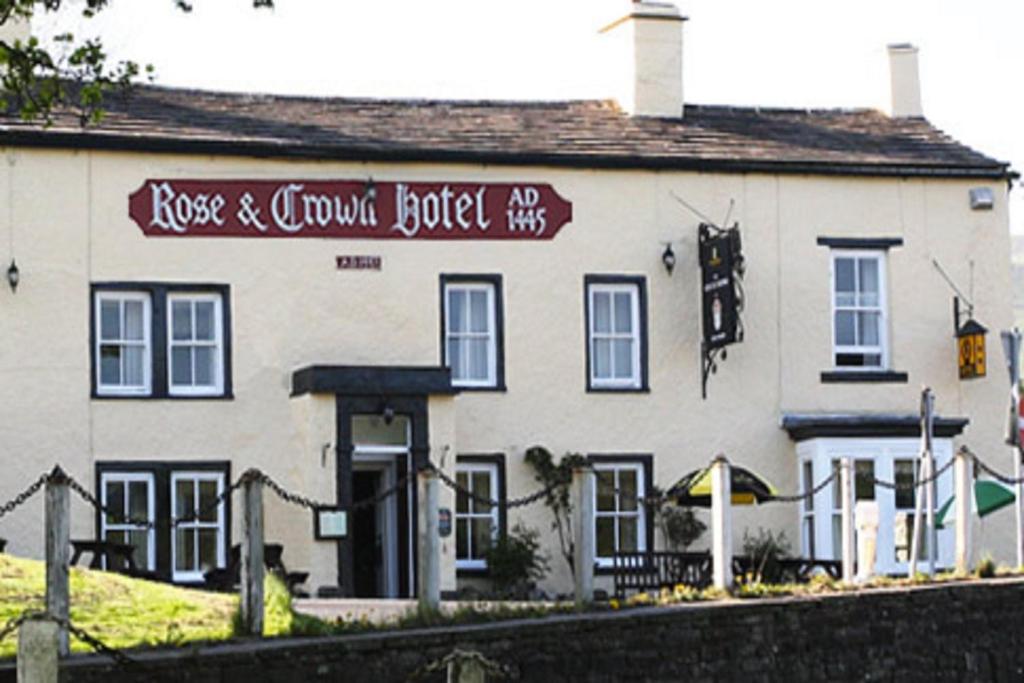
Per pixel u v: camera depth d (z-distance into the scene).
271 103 37.66
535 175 37.50
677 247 38.06
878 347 39.22
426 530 23.86
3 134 34.59
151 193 35.50
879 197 39.34
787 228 38.75
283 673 21.64
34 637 17.12
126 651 21.34
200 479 35.31
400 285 36.59
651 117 39.34
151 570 34.53
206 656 21.20
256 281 35.91
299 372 35.41
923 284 39.41
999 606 27.34
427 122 37.97
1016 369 30.72
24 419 34.47
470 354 37.00
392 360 36.44
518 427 36.94
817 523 37.56
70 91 35.41
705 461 37.78
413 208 36.84
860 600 25.97
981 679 26.98
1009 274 39.84
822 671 25.48
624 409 37.50
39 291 34.75
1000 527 38.44
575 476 25.03
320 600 29.45
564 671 23.45
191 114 36.59
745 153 38.62
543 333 37.25
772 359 38.38
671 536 37.28
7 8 23.83
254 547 22.64
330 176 36.41
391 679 22.33
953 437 38.84
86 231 35.12
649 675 24.08
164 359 35.34
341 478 34.84
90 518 34.69
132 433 35.03
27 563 25.80
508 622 23.47
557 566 36.69
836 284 39.12
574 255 37.53
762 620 25.05
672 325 37.94
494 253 37.16
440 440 35.47
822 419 38.25
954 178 39.66
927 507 33.09
